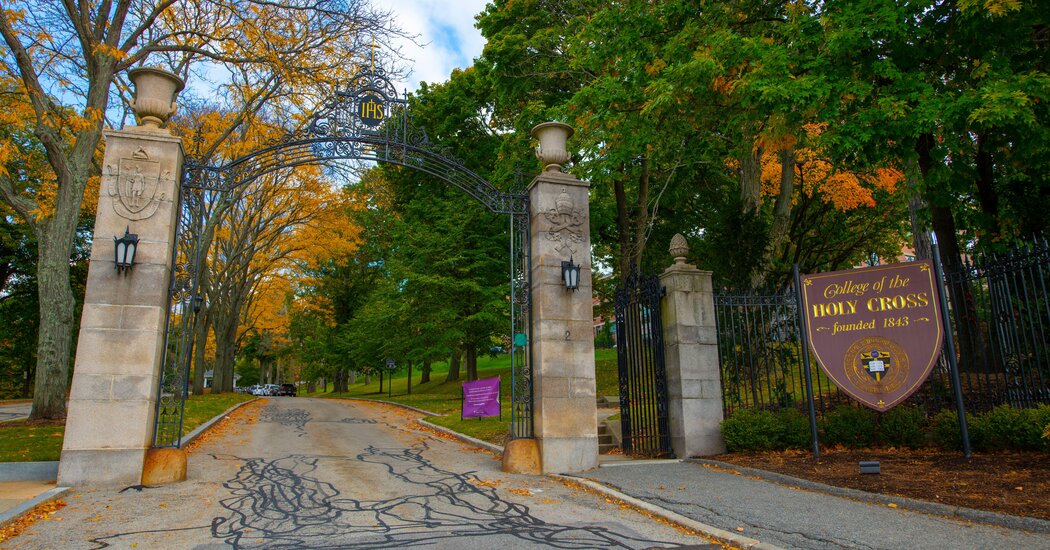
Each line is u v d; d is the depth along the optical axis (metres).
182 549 5.29
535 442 9.65
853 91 9.64
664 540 5.50
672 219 26.56
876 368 9.36
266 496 7.62
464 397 15.57
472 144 24.70
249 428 16.50
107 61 12.84
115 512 6.69
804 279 9.99
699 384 10.46
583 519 6.37
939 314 9.07
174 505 7.06
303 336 50.00
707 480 8.17
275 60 14.40
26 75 11.93
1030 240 12.95
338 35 15.47
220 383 32.28
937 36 10.95
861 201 23.81
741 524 5.81
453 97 24.08
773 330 12.16
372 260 42.69
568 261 10.16
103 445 8.16
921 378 9.08
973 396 10.20
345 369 44.75
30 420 12.64
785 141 10.86
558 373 9.78
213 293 27.84
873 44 10.38
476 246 24.47
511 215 10.59
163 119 9.41
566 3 18.89
